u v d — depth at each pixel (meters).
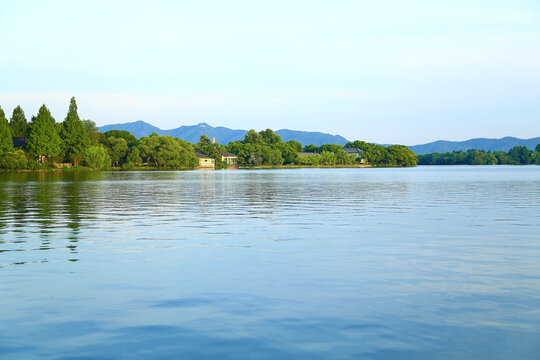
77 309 9.77
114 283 11.77
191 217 26.33
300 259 14.56
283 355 7.54
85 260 14.49
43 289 11.23
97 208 31.53
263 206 33.22
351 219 25.19
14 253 15.61
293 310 9.66
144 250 16.14
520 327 8.66
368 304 10.02
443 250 16.05
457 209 30.55
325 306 9.91
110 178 91.94
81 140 152.38
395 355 7.52
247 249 16.30
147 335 8.37
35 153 141.62
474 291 10.97
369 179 90.81
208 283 11.74
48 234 19.84
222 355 7.55
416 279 12.06
